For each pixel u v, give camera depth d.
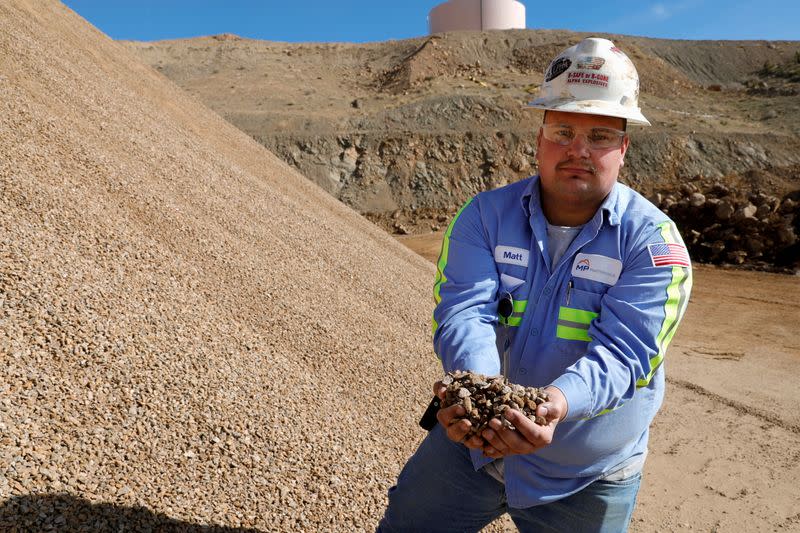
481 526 2.09
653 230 1.77
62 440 2.33
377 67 43.91
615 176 1.80
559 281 1.83
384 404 4.09
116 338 3.02
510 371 1.90
